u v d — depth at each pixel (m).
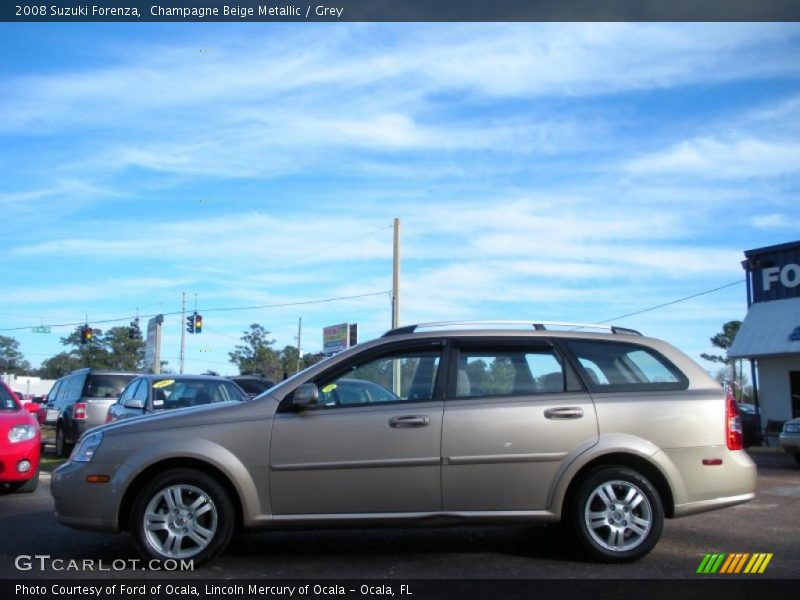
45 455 17.53
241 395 12.30
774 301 22.98
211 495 6.18
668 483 6.39
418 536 7.50
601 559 6.30
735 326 46.72
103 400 15.77
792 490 10.84
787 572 6.09
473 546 7.04
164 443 6.25
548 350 6.71
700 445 6.46
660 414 6.47
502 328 6.84
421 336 6.73
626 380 6.68
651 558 6.54
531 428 6.34
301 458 6.24
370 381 6.64
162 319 49.38
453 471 6.27
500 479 6.29
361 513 6.25
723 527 7.91
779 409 22.75
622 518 6.33
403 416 6.32
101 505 6.24
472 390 6.51
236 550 6.91
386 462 6.24
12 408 10.54
